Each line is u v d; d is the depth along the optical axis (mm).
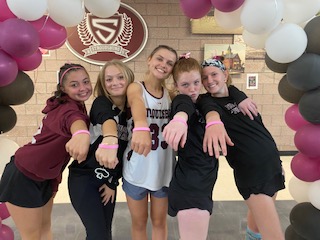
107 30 4309
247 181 1611
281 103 4676
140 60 4438
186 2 1415
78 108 1516
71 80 1552
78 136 1320
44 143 1493
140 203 1740
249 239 2061
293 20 1432
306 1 1366
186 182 1494
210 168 1537
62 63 4406
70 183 1651
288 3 1382
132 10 4277
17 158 1536
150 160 1667
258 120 1679
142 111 1455
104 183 1682
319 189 1474
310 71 1341
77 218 2719
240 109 1632
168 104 1723
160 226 1817
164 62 1627
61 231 2494
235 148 1624
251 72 4559
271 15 1286
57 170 1563
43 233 1809
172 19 4367
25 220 1576
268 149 1610
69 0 1377
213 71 1617
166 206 1779
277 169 1619
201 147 1531
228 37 4434
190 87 1549
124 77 1636
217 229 2533
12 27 1283
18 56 1363
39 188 1582
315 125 1470
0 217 1714
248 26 1341
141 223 1793
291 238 1593
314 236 1479
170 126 1325
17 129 4535
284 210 2854
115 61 1675
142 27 4332
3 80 1363
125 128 1702
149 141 1361
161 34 4402
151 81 1712
